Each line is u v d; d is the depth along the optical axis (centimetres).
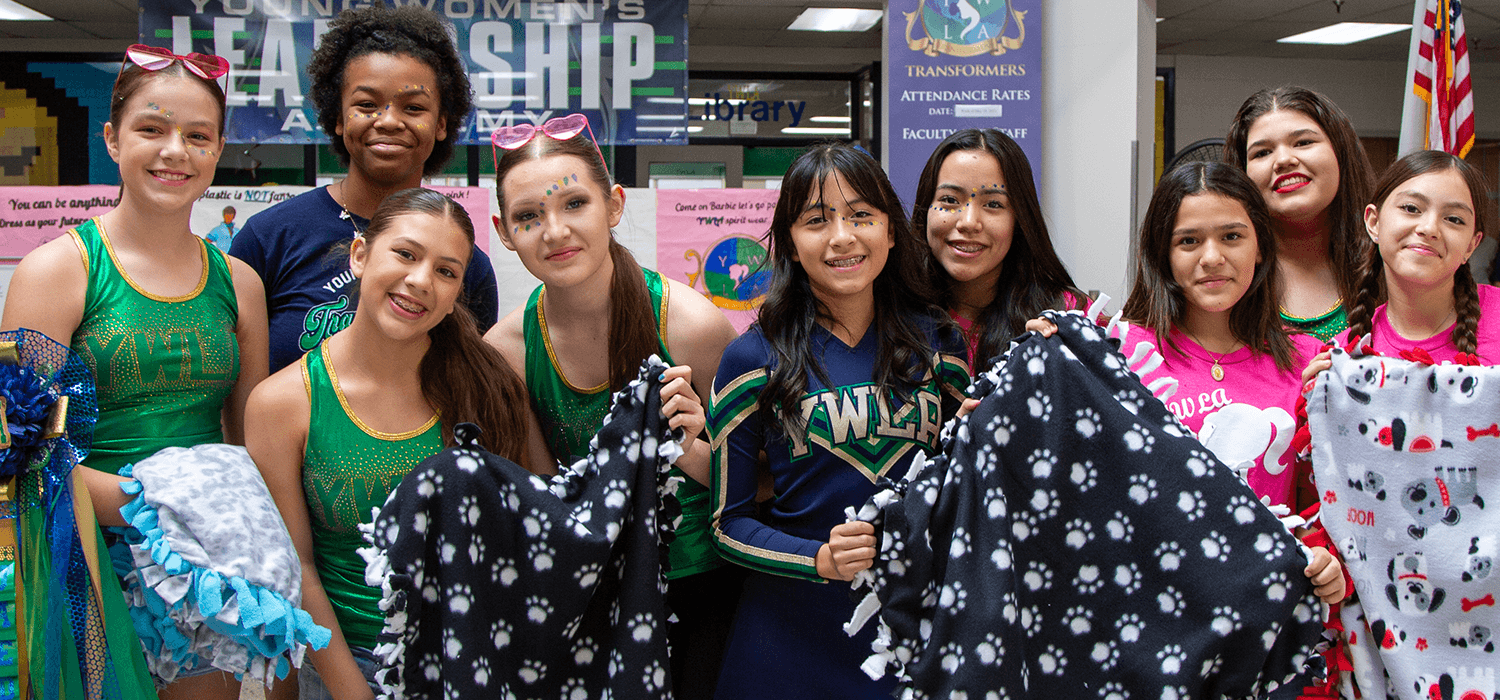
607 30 435
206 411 179
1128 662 157
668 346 190
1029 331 166
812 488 171
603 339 187
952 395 179
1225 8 683
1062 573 160
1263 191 223
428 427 172
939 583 158
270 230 221
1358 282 193
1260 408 180
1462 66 310
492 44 430
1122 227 424
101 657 154
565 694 162
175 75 173
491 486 156
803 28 684
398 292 162
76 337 167
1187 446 156
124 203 173
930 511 157
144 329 169
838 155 171
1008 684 150
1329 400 163
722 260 424
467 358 175
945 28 414
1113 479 158
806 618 171
